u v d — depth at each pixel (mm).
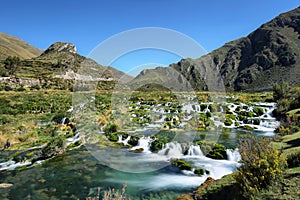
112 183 7172
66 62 56062
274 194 3848
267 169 4219
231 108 20828
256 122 17047
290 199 3611
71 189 7051
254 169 4438
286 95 23297
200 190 5816
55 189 7090
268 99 25516
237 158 8688
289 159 5281
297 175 4359
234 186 5062
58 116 16203
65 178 7777
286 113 17047
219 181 5949
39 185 7395
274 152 4582
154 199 6105
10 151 11281
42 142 12383
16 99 23312
